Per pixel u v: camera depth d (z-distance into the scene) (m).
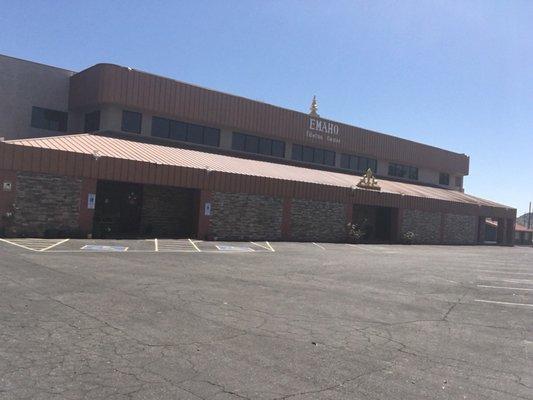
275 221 30.02
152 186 27.69
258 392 5.06
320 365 6.12
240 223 28.27
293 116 39.84
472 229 48.81
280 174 32.00
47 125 31.97
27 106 31.16
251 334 7.40
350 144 44.44
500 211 53.38
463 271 19.36
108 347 6.25
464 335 8.35
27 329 6.79
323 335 7.67
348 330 8.12
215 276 13.34
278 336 7.40
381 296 11.89
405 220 40.22
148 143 30.78
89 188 22.81
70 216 22.36
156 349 6.30
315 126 41.50
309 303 10.29
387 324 8.80
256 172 30.11
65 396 4.66
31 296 8.93
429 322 9.23
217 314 8.58
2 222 20.78
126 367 5.55
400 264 20.64
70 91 32.56
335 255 23.09
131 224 27.03
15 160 21.02
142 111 31.73
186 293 10.37
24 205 21.28
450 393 5.42
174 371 5.52
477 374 6.20
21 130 30.94
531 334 8.78
